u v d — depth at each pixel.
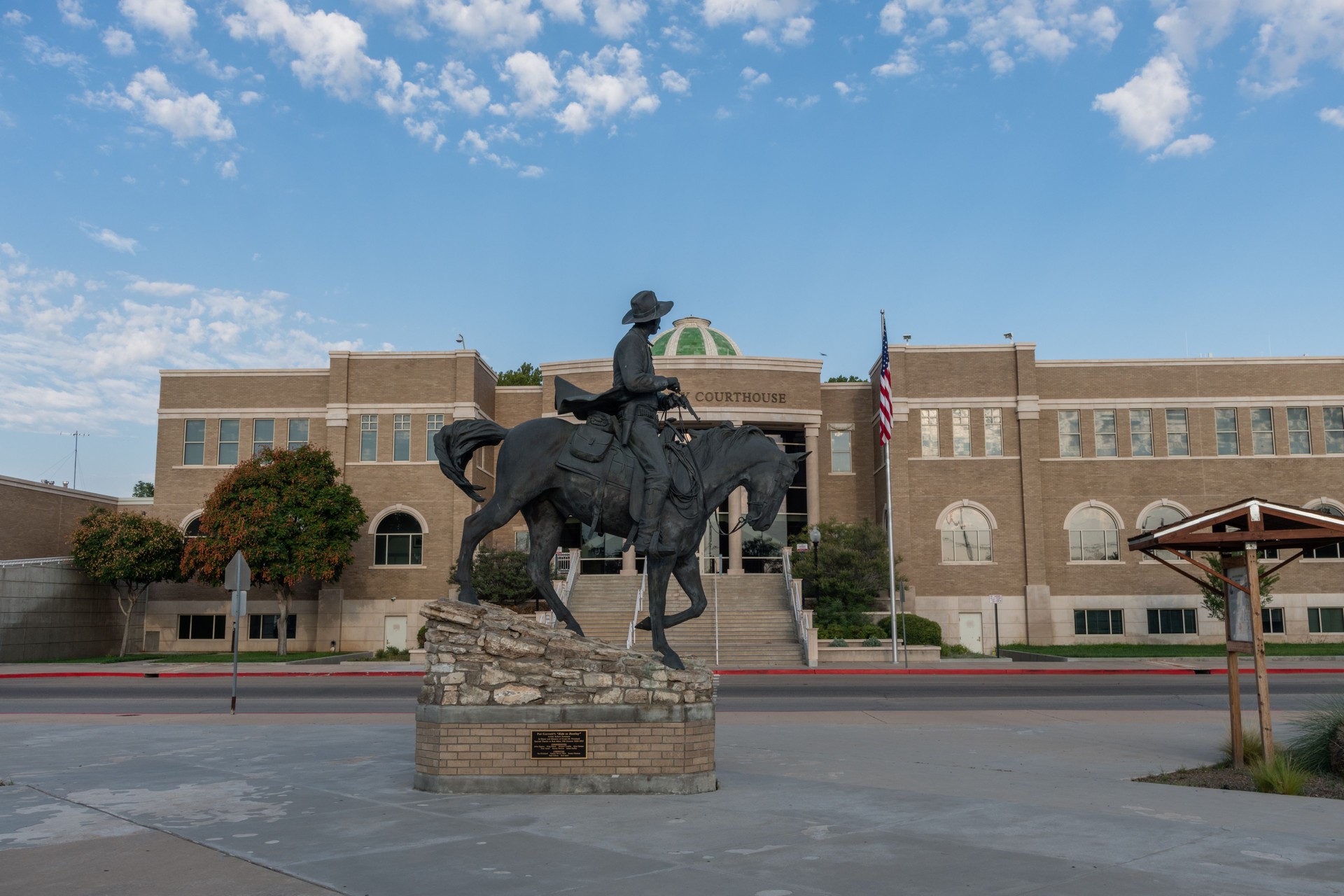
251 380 50.19
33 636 41.47
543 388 50.59
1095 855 7.80
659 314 11.69
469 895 6.66
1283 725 17.12
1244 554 12.41
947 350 50.38
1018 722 18.25
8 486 45.88
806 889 6.78
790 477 11.70
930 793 10.63
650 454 11.15
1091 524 49.47
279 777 11.62
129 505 54.03
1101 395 50.03
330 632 47.91
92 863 7.61
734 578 44.00
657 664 10.67
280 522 41.28
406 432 49.25
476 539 11.40
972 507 49.41
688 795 10.37
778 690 25.86
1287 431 49.06
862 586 42.28
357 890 6.81
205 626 49.31
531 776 10.44
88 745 14.87
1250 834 8.59
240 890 6.84
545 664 10.62
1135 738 15.87
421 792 10.54
